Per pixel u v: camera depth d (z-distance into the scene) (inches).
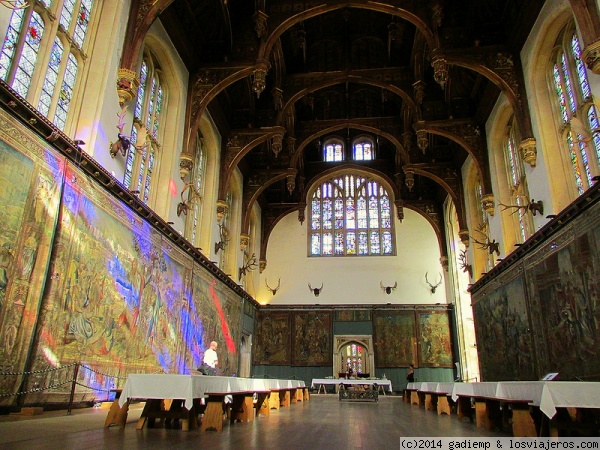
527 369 659.4
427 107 911.7
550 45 612.7
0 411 323.0
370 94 1090.7
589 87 522.0
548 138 616.1
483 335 891.4
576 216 510.0
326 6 712.4
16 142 343.9
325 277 1273.4
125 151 526.6
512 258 707.4
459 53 693.9
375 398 855.7
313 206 1342.3
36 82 402.6
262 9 687.1
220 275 885.8
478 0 703.7
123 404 297.9
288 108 935.7
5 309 326.3
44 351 366.0
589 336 483.5
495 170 820.0
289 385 666.8
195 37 746.2
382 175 1275.8
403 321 1211.2
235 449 221.1
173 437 260.7
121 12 519.8
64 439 231.5
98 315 450.3
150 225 583.2
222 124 914.7
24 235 349.1
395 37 828.6
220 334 887.7
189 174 769.6
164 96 700.7
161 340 605.6
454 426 366.9
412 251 1272.1
